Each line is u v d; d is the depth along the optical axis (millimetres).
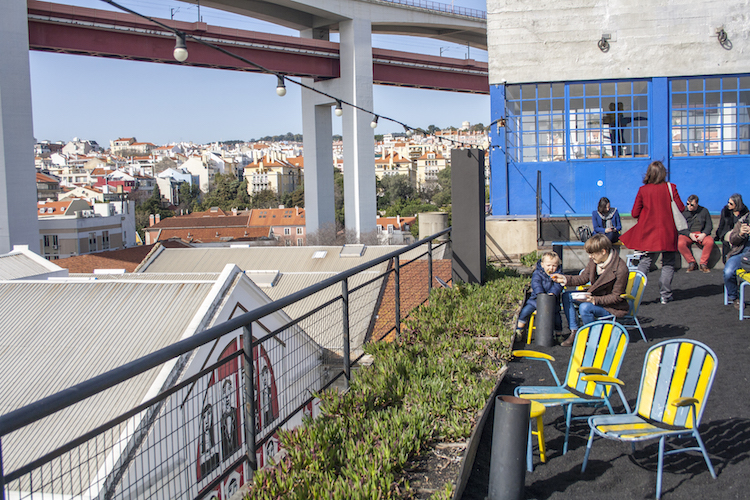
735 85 11992
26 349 12938
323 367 5695
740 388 4758
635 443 4109
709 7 11883
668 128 12219
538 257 10992
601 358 4312
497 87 12781
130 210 91812
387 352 5758
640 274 6270
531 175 12828
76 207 85500
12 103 38719
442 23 69125
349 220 67312
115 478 6188
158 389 9891
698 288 8547
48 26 42375
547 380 5316
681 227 7719
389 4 64250
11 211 38625
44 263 22328
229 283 12148
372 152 65625
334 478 3520
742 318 6641
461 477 3562
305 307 20922
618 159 12438
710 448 3936
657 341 6098
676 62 12055
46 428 9258
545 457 3990
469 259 8688
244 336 3707
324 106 68188
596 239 6035
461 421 4234
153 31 46031
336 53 63250
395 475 3648
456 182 8664
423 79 69500
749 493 3391
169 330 12922
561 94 12633
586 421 4551
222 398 4348
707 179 12156
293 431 4141
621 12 12180
